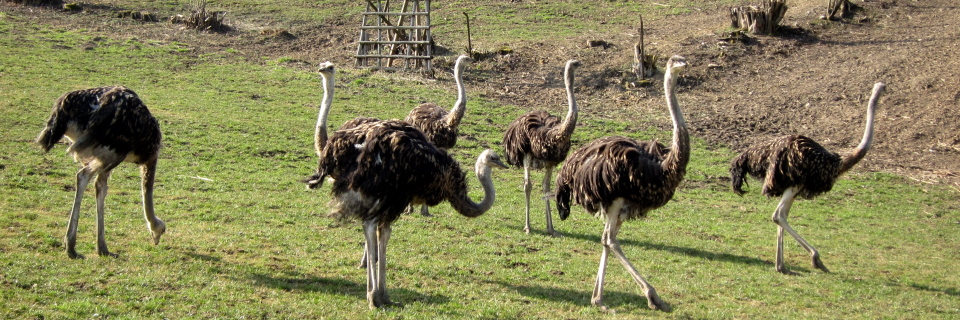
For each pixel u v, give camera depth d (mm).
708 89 23938
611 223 8758
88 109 8242
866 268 11633
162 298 7625
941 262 12227
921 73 24438
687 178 16828
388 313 7734
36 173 12125
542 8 32188
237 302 7711
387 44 25578
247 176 13781
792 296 9844
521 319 8023
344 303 7961
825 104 22703
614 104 22500
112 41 24062
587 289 9406
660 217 13852
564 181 9195
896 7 31391
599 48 26750
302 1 32375
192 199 11898
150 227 9031
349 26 28984
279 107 19078
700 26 29469
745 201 15594
